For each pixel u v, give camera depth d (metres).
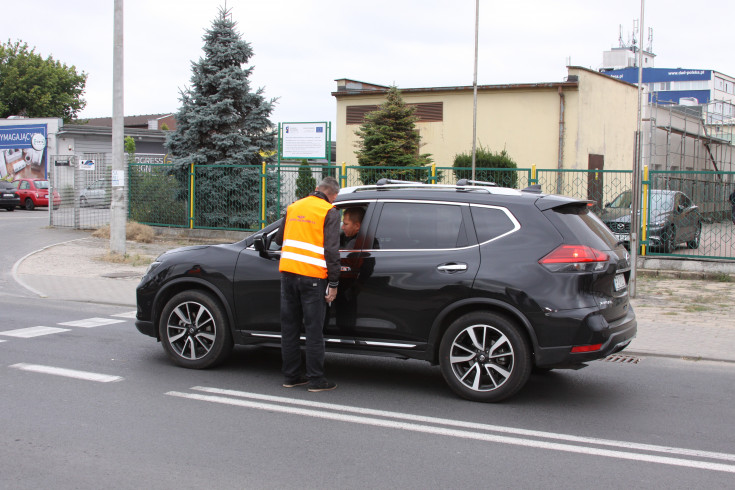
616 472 4.25
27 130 38.81
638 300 10.88
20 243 17.62
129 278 12.66
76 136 38.22
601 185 14.95
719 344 7.93
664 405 5.75
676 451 4.64
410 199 5.99
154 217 19.94
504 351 5.57
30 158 38.81
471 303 5.57
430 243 5.82
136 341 7.86
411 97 25.72
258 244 6.16
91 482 3.96
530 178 14.38
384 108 22.34
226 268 6.39
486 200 5.78
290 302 5.95
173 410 5.37
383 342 5.88
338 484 3.99
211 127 20.05
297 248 5.83
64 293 11.18
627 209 14.52
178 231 19.30
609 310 5.48
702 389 6.27
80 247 16.89
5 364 6.71
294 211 5.87
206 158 19.67
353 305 5.94
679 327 8.85
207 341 6.66
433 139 25.47
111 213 14.91
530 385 6.34
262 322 6.29
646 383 6.46
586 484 4.06
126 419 5.12
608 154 25.86
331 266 5.69
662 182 13.82
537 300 5.36
